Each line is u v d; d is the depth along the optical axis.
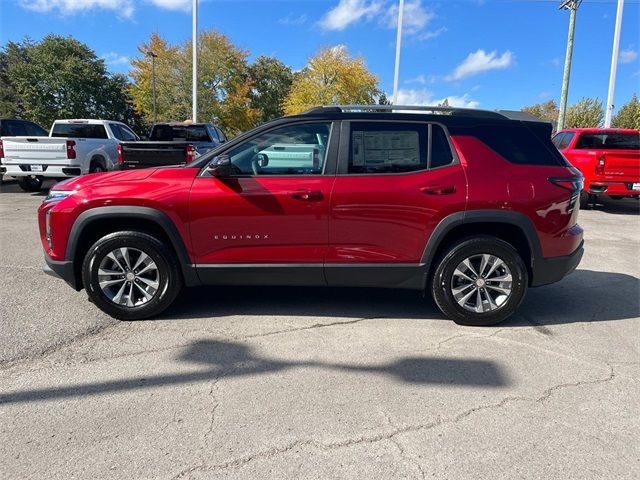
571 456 2.47
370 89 54.50
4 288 4.96
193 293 5.01
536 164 4.18
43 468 2.31
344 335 3.97
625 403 2.99
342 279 4.16
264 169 4.06
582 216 11.17
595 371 3.41
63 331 3.93
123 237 4.04
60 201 4.03
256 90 72.56
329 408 2.87
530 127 4.26
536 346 3.82
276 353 3.61
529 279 4.29
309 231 4.02
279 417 2.77
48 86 48.38
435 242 4.06
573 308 4.77
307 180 4.00
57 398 2.93
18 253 6.41
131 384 3.11
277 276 4.13
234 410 2.83
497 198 4.02
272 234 4.02
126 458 2.39
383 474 2.31
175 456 2.42
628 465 2.41
